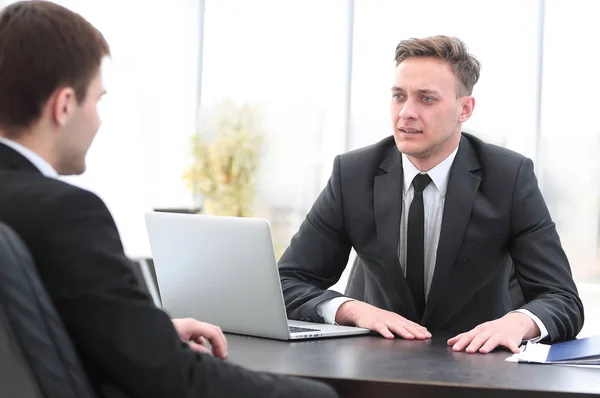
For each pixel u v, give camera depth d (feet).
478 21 19.38
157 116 22.45
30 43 4.28
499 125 19.10
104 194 22.00
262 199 21.29
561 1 18.70
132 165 22.29
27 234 3.89
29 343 3.58
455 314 8.48
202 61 22.20
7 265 3.59
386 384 5.42
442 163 8.56
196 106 22.30
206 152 21.45
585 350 6.39
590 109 18.51
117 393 4.03
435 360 6.23
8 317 3.56
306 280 8.83
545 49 18.83
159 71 22.48
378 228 8.66
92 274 3.88
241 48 21.84
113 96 22.26
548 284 8.02
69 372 3.68
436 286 8.43
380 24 20.51
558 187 18.65
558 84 18.71
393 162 8.86
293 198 21.16
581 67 18.57
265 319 7.23
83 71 4.40
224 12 22.02
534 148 18.81
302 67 21.26
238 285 7.35
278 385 4.26
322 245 8.98
